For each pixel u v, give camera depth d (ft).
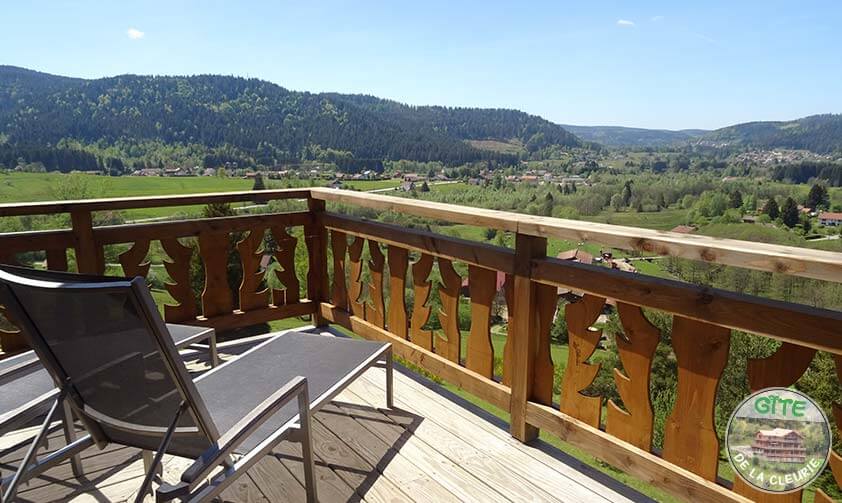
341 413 8.21
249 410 5.88
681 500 5.61
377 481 6.46
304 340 8.12
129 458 6.84
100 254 9.59
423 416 8.13
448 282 8.57
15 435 7.45
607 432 6.41
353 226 10.62
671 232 5.54
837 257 4.14
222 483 4.53
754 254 4.47
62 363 4.71
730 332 5.03
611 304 6.21
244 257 11.31
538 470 6.70
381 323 10.41
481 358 8.11
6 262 8.65
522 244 6.93
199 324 10.87
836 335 4.24
